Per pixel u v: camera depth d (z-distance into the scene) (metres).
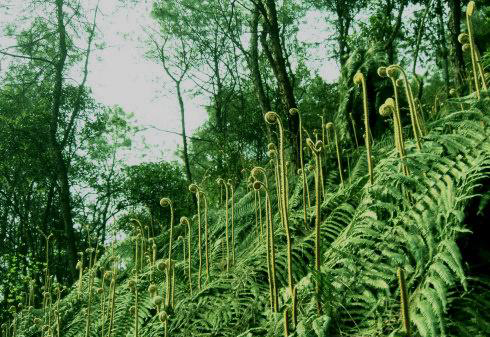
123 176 17.08
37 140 15.12
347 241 2.09
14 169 15.82
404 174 2.20
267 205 2.17
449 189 1.91
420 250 1.82
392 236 1.98
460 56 5.88
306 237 2.83
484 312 1.57
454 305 1.64
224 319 2.39
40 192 16.48
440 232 1.83
